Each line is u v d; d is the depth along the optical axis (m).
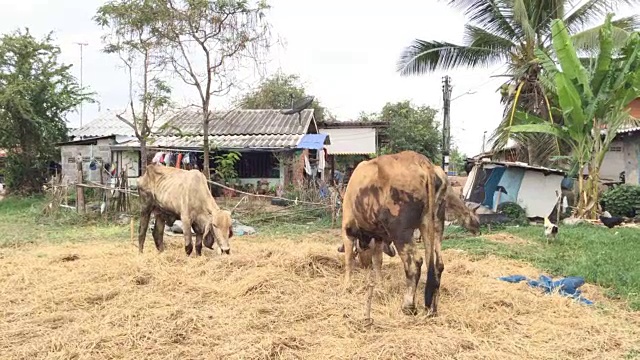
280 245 10.21
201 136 21.42
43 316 5.84
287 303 6.14
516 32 19.23
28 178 24.83
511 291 6.59
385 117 37.12
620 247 10.33
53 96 24.42
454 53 19.94
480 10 19.11
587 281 7.73
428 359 4.70
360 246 6.58
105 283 7.08
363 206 5.62
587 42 17.73
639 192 16.56
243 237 12.38
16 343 5.18
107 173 20.17
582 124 14.58
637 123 19.48
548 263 9.05
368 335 5.22
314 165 22.31
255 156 22.02
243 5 16.05
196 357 4.82
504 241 11.42
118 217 15.30
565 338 5.27
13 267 8.44
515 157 24.05
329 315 5.84
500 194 15.02
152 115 19.70
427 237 5.46
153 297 6.39
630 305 6.52
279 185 19.36
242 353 4.76
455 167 43.47
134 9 16.11
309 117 24.42
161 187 9.23
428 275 5.55
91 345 5.00
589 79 15.03
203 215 8.91
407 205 5.33
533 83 19.33
